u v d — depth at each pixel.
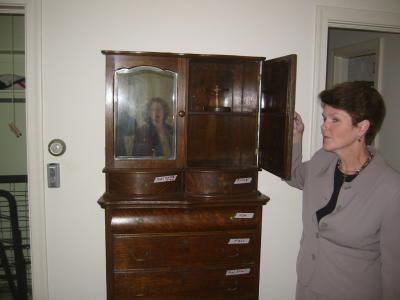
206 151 1.83
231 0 1.80
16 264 2.02
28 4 1.63
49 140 1.72
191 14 1.77
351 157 1.22
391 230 1.09
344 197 1.20
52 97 1.70
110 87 1.52
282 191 1.95
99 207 1.79
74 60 1.69
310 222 1.35
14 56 2.47
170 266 1.60
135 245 1.57
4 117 2.51
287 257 1.99
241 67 1.81
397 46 2.28
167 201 1.54
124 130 1.58
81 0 1.67
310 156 1.95
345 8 1.91
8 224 2.53
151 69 1.54
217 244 1.63
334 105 1.18
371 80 2.78
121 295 1.58
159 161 1.59
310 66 1.91
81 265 1.80
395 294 1.10
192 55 1.54
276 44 1.87
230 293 1.67
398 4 1.98
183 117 1.58
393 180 1.11
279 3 1.85
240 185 1.64
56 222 1.76
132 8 1.71
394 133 2.30
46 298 1.78
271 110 1.54
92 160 1.76
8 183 2.50
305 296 1.36
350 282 1.20
